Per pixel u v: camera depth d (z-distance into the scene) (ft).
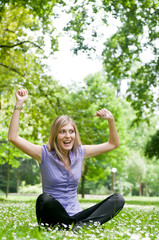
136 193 225.35
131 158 180.45
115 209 13.52
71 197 13.76
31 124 60.23
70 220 13.16
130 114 159.22
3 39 57.21
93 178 111.96
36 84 59.88
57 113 61.93
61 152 13.67
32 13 49.96
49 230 12.13
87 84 112.68
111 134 14.57
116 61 57.67
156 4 48.34
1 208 26.73
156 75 60.08
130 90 62.13
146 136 163.22
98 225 12.85
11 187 185.47
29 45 57.67
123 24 55.01
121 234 11.62
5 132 77.30
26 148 13.37
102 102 108.17
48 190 13.69
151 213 26.68
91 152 14.43
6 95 61.21
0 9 44.27
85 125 65.67
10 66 58.70
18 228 13.17
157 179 196.24
